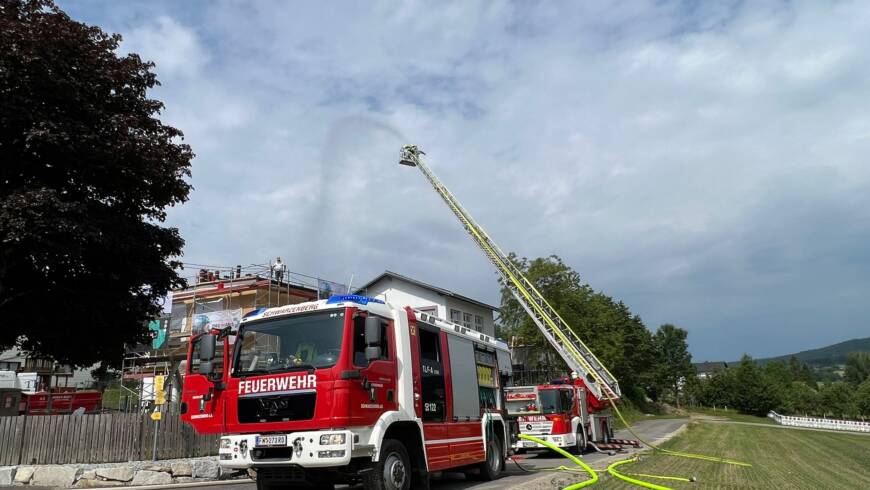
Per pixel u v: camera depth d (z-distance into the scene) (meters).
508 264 32.12
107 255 18.03
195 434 15.73
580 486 11.60
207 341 9.63
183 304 34.62
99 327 19.19
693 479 12.97
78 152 16.30
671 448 22.86
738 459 18.84
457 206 34.66
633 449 23.97
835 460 20.48
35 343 19.52
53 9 17.61
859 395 78.44
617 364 54.00
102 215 17.45
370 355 8.90
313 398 8.63
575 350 27.42
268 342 9.45
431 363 11.41
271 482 9.22
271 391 8.94
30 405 28.67
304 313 9.45
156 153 17.88
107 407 32.97
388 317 10.23
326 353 8.94
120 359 20.98
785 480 13.90
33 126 15.27
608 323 53.41
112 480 13.90
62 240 15.78
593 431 23.88
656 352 86.19
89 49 17.28
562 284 53.22
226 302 34.50
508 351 15.87
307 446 8.45
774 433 38.03
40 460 14.48
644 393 84.06
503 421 14.59
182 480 14.24
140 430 14.97
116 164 17.23
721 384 95.06
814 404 84.19
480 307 46.38
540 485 11.98
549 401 21.91
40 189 15.15
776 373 109.25
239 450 8.94
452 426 11.76
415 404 10.38
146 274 19.09
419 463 10.30
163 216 20.20
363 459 9.02
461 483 13.04
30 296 17.92
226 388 9.34
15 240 14.75
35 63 15.30
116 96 18.23
